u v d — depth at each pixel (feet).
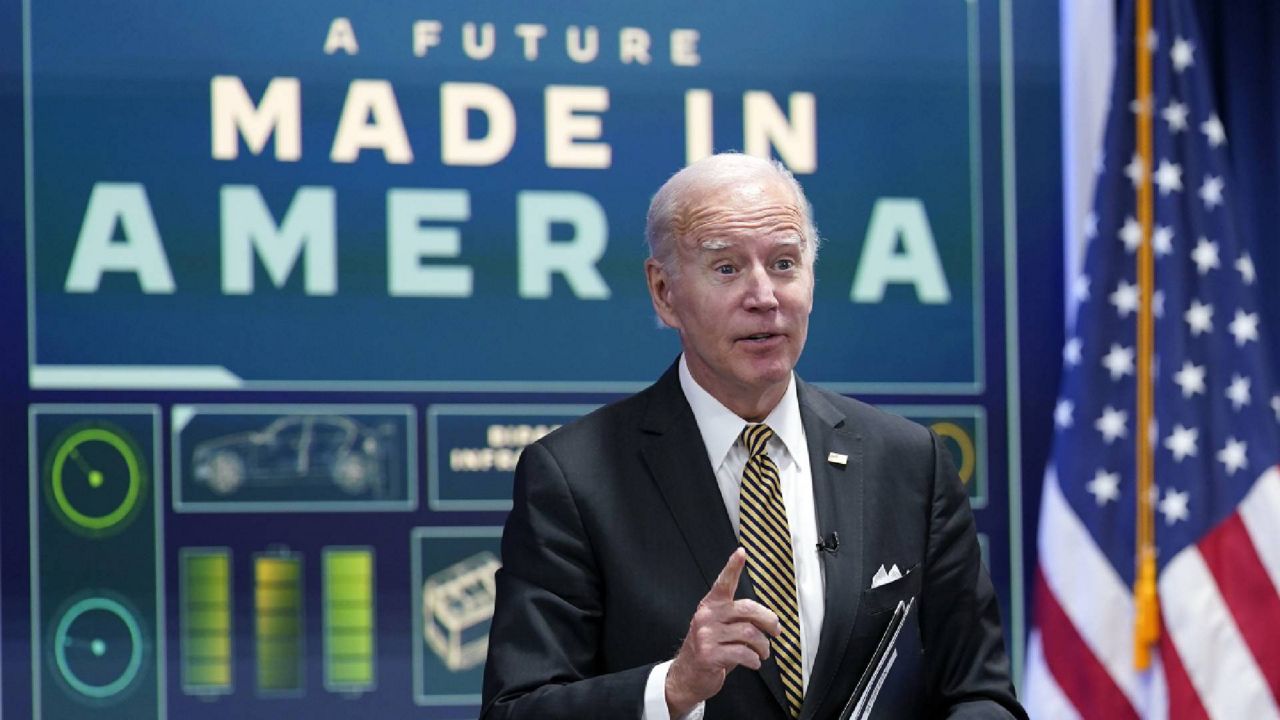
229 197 32.24
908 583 16.29
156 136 32.07
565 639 15.96
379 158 32.76
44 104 31.76
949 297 34.12
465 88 33.06
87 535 31.53
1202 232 33.47
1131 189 33.83
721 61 33.83
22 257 31.55
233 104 32.32
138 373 31.81
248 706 31.91
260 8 32.50
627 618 15.93
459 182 32.99
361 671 32.30
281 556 32.14
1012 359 34.22
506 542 16.74
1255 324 33.22
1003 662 16.72
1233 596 32.53
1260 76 34.53
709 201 15.83
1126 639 32.91
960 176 34.30
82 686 31.40
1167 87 33.83
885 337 33.88
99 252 31.81
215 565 31.91
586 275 33.27
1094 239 33.58
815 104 33.99
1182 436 32.94
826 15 34.09
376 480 32.48
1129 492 33.14
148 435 31.78
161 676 31.65
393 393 32.60
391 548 32.50
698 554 16.01
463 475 32.78
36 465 31.45
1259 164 34.55
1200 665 32.35
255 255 32.27
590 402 33.22
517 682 15.62
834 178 33.96
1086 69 34.53
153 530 31.73
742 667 15.64
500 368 32.96
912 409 33.88
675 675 14.40
